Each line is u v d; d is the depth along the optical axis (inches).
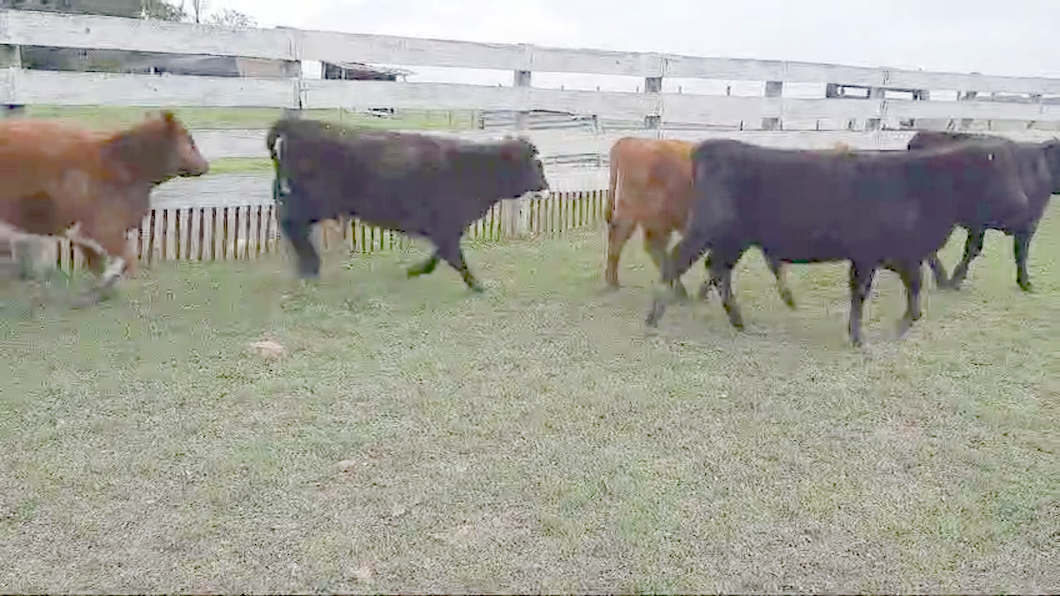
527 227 332.5
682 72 361.7
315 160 226.1
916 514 120.3
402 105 292.5
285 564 104.5
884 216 190.4
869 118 435.8
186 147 218.8
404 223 234.1
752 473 131.4
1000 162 201.8
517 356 183.3
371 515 116.0
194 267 250.5
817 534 114.4
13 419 141.4
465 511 117.6
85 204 209.2
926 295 250.7
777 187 189.6
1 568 101.8
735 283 259.8
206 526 112.0
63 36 231.8
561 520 115.5
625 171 236.7
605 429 146.2
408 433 142.0
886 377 177.0
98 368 166.1
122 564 103.5
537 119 449.4
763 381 172.6
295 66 271.4
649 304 230.7
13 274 225.1
